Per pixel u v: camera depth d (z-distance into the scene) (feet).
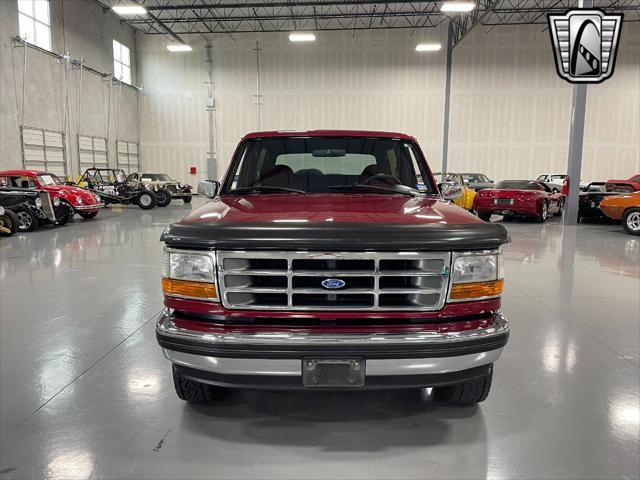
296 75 66.64
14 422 6.69
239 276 5.47
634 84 63.98
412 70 65.26
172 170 69.77
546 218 38.83
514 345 9.84
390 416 6.95
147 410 7.07
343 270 5.40
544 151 65.82
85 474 5.52
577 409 7.14
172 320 5.69
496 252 5.69
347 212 6.20
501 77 64.69
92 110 56.24
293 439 6.32
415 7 60.13
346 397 7.54
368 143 8.77
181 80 67.92
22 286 14.74
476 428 6.60
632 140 65.31
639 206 28.48
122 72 64.34
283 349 5.28
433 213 6.31
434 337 5.33
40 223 31.53
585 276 16.80
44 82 47.32
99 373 8.35
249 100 67.67
